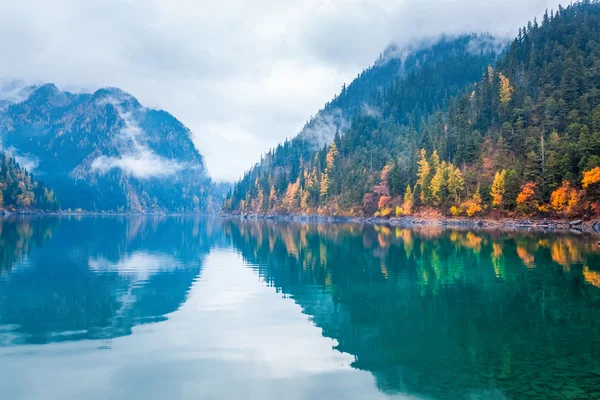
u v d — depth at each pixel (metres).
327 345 19.73
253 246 66.00
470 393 14.62
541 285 33.41
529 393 14.64
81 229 103.75
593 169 86.19
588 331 21.92
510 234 80.81
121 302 27.38
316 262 47.16
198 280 35.59
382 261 47.75
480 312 25.73
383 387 15.05
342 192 189.12
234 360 17.64
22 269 39.75
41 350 18.38
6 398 13.88
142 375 15.92
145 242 71.50
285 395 14.43
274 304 27.62
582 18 195.12
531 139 115.62
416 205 142.88
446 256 50.88
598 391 14.77
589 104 120.56
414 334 21.56
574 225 90.06
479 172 125.94
